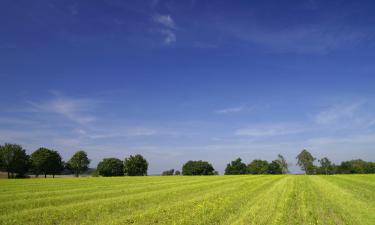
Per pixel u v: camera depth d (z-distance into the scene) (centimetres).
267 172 18138
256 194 3691
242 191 4100
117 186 5147
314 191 4162
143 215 2186
